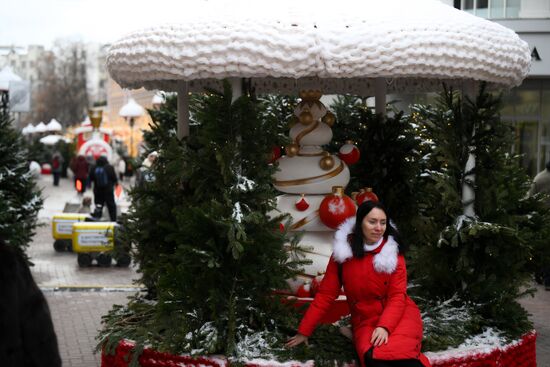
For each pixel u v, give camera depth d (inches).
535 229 281.3
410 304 222.2
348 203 263.0
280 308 240.5
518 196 281.4
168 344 229.6
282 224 254.4
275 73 226.1
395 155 314.7
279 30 225.8
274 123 244.2
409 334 212.8
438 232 274.8
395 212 313.1
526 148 748.6
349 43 226.1
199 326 238.4
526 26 677.3
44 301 155.8
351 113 358.0
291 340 226.1
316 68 226.7
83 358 326.3
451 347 239.8
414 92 324.2
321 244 269.6
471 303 270.4
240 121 240.1
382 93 322.7
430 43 231.8
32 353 151.5
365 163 320.5
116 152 1820.9
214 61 226.5
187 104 289.6
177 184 277.6
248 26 226.4
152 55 236.8
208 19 232.1
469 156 273.6
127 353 242.1
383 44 227.5
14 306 149.3
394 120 317.1
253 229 236.8
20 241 446.3
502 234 263.3
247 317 241.3
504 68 250.8
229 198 234.2
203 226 233.9
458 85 297.1
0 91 570.6
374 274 217.5
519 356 258.5
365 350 211.8
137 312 267.4
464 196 273.7
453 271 273.6
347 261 221.1
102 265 581.6
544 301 466.0
